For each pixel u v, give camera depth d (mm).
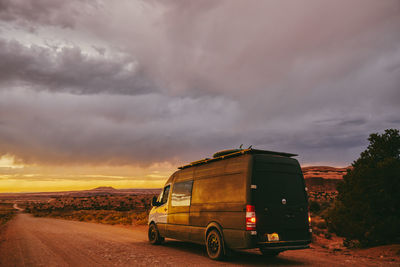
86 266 7566
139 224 25422
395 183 10766
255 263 7996
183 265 7621
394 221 10133
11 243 12930
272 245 7508
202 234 9000
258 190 7742
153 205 12148
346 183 12547
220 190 8555
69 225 26906
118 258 8648
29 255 9508
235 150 8953
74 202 177625
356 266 7621
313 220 21594
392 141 12750
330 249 11203
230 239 7891
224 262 8094
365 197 10984
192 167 10297
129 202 142375
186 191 10117
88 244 12094
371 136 13430
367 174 11188
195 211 9422
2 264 8094
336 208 12297
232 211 7953
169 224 10766
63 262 8148
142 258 8641
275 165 8266
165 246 11367
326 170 150875
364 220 10859
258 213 7559
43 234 17078
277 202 7930
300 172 8742
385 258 8750
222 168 8711
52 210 105562
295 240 7977
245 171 7867
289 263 8031
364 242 11047
